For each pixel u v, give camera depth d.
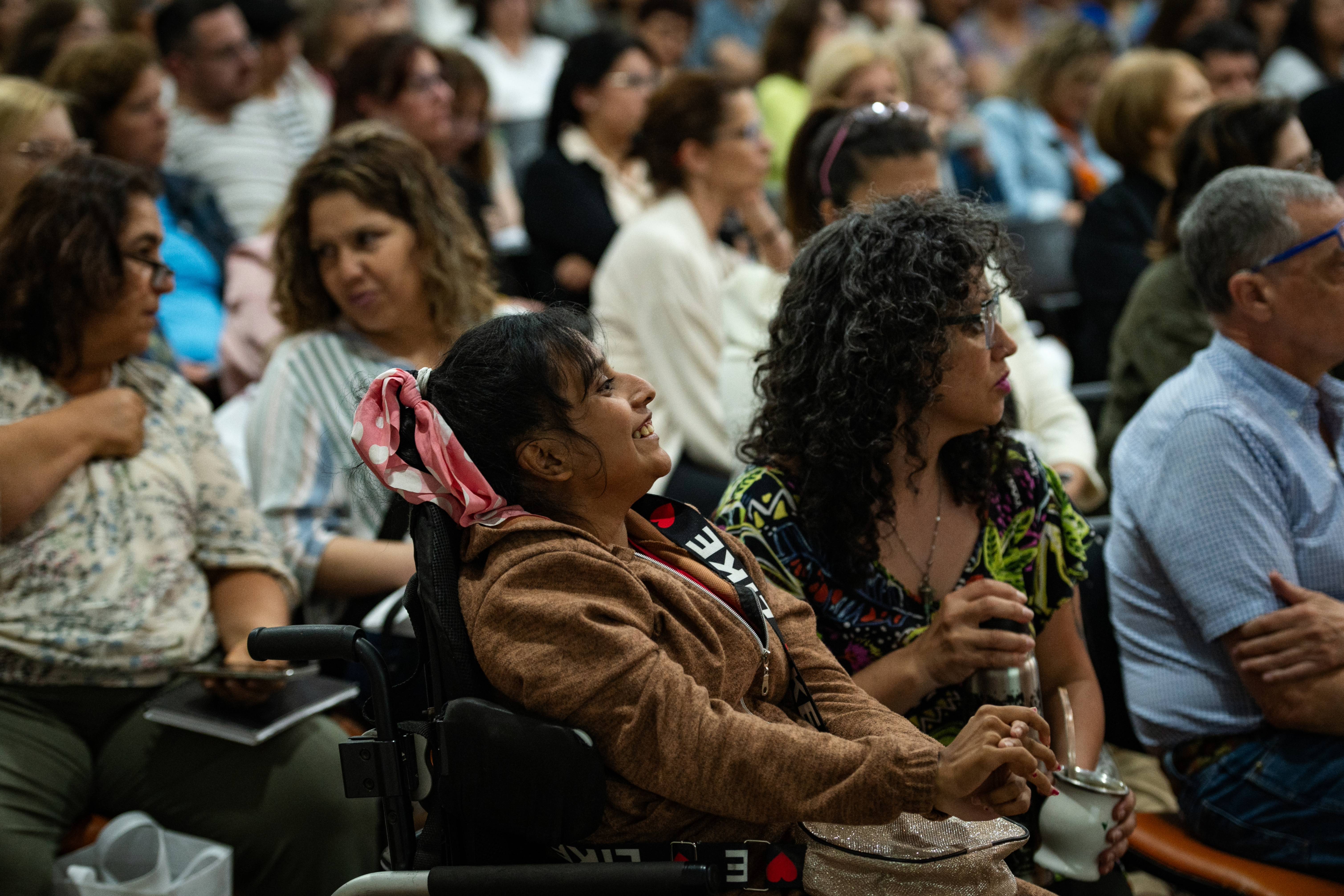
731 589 1.81
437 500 1.69
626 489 1.75
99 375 2.58
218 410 4.05
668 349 3.77
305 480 2.96
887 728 1.78
